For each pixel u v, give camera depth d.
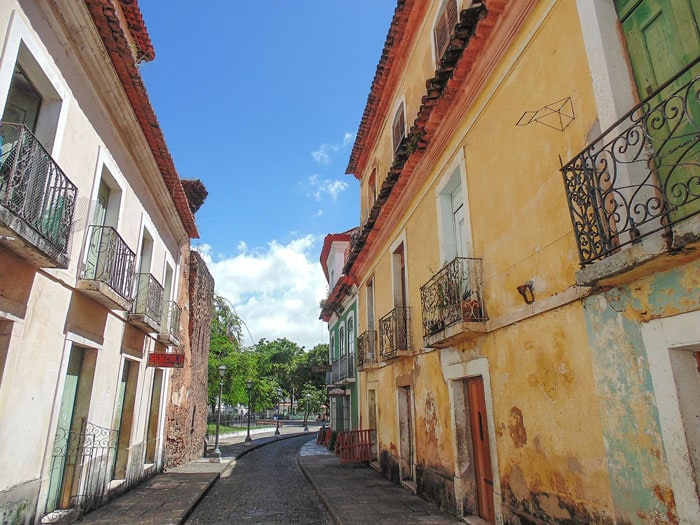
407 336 8.74
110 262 6.75
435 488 7.16
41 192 4.70
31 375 5.17
